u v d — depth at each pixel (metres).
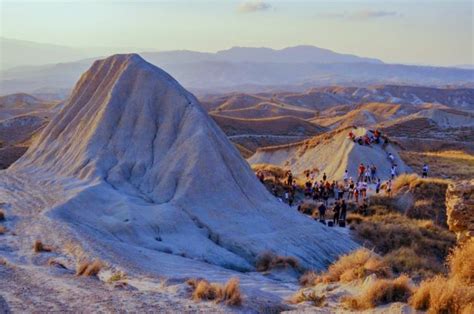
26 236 25.75
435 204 38.62
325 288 16.52
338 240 31.28
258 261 27.27
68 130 44.16
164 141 37.38
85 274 18.22
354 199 41.09
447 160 64.12
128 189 34.66
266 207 34.03
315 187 42.50
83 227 27.84
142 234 28.55
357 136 54.38
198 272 22.06
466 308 11.83
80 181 35.75
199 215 31.78
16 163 44.69
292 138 112.12
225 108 198.88
